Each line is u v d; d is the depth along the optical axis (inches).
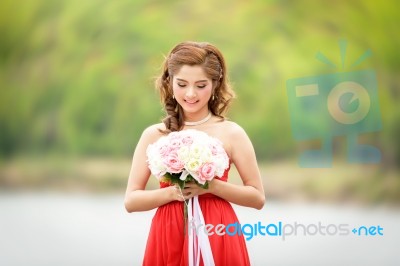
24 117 785.6
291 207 525.3
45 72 786.2
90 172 729.6
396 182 617.3
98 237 355.3
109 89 767.1
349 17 707.4
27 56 790.5
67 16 781.3
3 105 788.6
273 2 739.4
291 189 629.6
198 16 764.0
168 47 764.6
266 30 740.7
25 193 631.2
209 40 757.3
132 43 768.9
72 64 781.9
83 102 769.6
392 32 686.5
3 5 789.9
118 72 767.7
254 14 747.4
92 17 775.7
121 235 361.7
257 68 733.9
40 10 787.4
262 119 713.0
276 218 439.5
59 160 762.2
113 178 713.0
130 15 770.2
